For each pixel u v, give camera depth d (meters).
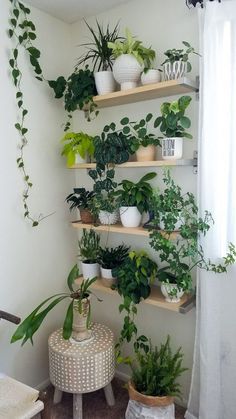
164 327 1.89
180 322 1.82
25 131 1.81
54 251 2.08
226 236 1.51
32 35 1.78
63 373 1.67
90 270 1.96
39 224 1.97
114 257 1.90
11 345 1.83
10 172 1.77
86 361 1.64
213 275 1.52
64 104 2.05
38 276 1.98
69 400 1.90
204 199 1.50
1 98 1.70
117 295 2.09
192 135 1.63
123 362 1.98
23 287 1.89
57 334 1.87
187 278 1.54
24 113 1.80
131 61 1.61
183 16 1.61
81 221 1.98
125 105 1.87
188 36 1.60
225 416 1.60
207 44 1.41
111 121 1.95
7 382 1.42
